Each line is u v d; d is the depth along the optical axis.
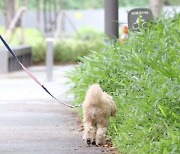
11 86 24.97
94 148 11.90
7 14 40.78
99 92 11.82
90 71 15.05
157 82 11.79
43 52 38.16
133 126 11.51
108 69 14.40
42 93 22.28
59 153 11.59
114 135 12.14
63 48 38.94
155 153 9.94
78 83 15.59
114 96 13.15
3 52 31.09
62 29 47.34
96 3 78.25
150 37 15.05
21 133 14.02
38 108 18.39
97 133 11.89
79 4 77.50
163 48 13.72
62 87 23.89
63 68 34.94
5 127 14.91
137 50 14.69
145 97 11.65
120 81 13.84
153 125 10.91
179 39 14.37
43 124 15.33
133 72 13.45
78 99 15.52
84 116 12.02
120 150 11.27
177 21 15.84
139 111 11.62
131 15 18.33
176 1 53.94
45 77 28.67
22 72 32.00
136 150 10.65
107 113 11.87
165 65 12.02
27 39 43.16
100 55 15.43
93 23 66.12
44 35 38.50
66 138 13.26
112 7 18.75
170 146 9.83
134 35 15.72
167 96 11.12
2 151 11.90
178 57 12.64
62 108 18.25
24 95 21.83
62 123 15.41
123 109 12.39
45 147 12.26
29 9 69.81
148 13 18.30
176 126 10.53
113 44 16.14
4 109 18.28
